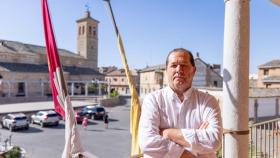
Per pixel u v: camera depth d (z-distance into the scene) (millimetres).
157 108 2207
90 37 92250
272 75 41781
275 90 30406
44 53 73562
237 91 3164
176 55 2207
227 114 3229
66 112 3625
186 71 2193
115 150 20750
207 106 2184
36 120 31062
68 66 78875
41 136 25203
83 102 50938
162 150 2057
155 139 2074
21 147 21125
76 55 88625
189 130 2062
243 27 3172
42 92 59969
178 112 2191
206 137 2033
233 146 3168
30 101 52969
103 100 49250
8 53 63719
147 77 63938
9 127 27703
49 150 20500
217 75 51750
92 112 35438
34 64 67875
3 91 55219
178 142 2068
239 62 3166
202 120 2170
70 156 3486
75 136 3533
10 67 58656
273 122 5926
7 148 19484
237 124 3162
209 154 2176
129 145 22359
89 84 74188
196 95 2248
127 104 53844
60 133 26703
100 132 27422
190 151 2039
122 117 37219
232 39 3199
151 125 2150
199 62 50750
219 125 2121
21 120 27891
